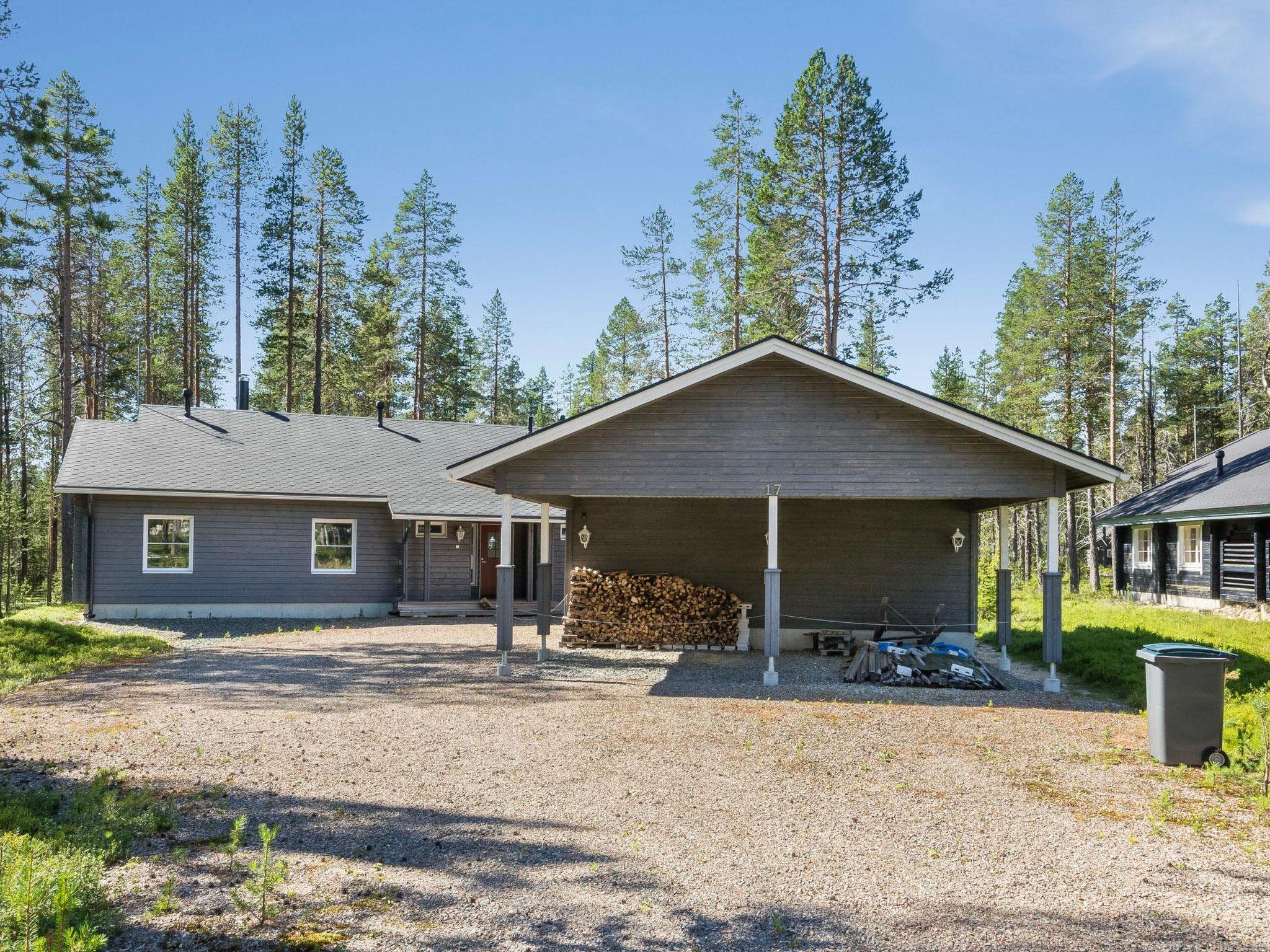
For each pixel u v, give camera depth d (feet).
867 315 93.09
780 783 22.93
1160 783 23.13
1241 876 16.44
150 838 17.93
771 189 90.27
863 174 87.40
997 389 168.55
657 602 51.85
